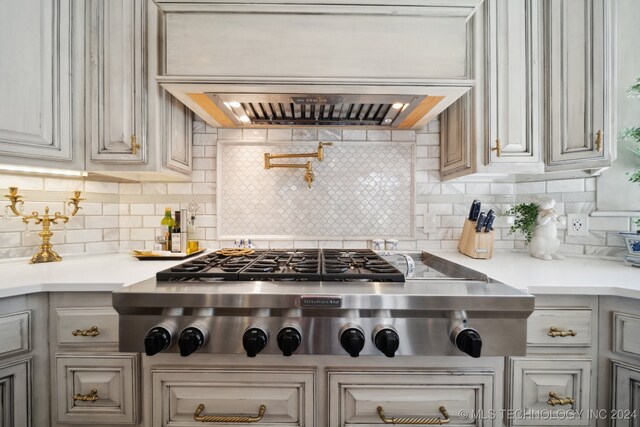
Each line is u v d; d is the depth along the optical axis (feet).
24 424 2.97
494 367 2.55
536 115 4.05
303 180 5.32
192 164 5.30
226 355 2.60
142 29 3.97
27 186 4.31
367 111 4.55
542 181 5.02
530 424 2.99
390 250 5.09
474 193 5.33
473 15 4.01
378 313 2.40
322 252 4.25
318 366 2.60
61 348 3.11
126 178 5.10
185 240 4.82
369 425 2.57
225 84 3.65
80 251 4.84
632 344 2.83
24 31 3.54
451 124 4.90
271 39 3.62
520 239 5.26
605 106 3.62
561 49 3.90
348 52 3.62
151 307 2.41
